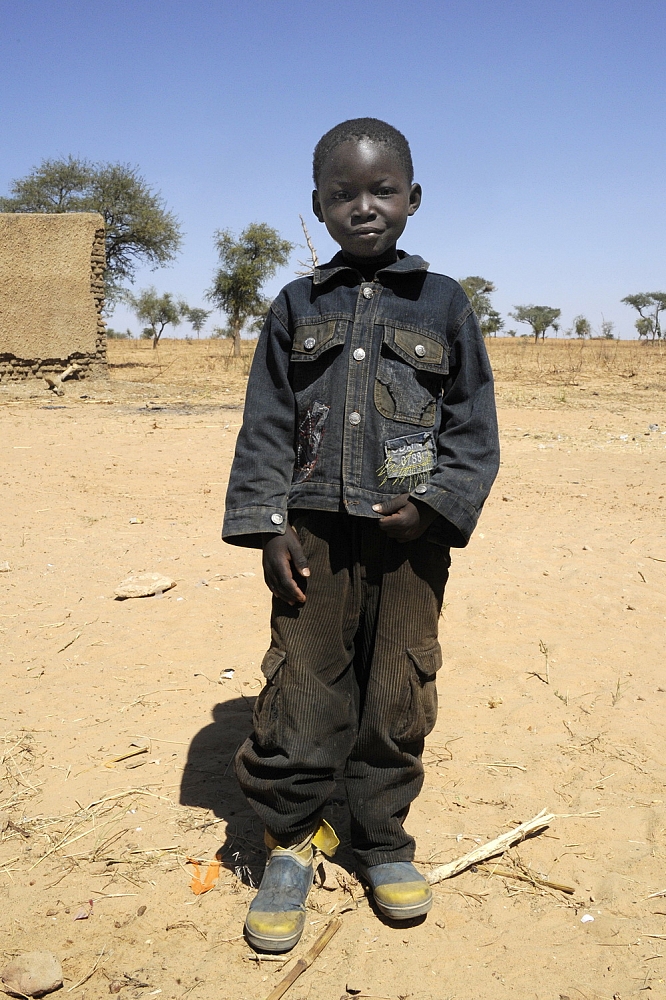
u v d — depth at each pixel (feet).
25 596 16.53
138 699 12.45
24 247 62.18
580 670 13.51
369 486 7.64
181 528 21.81
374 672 7.98
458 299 7.82
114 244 118.01
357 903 8.37
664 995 7.22
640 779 10.48
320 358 7.81
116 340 246.88
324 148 7.72
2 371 61.72
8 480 26.84
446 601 16.21
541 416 48.44
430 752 11.11
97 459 31.14
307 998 7.22
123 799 10.02
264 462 7.94
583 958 7.66
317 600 7.85
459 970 7.52
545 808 9.92
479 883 8.66
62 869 8.82
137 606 16.01
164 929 8.01
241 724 11.76
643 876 8.80
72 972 7.50
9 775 10.48
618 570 18.25
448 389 7.93
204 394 58.75
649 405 54.70
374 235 7.61
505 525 22.58
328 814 9.79
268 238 123.54
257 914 7.82
